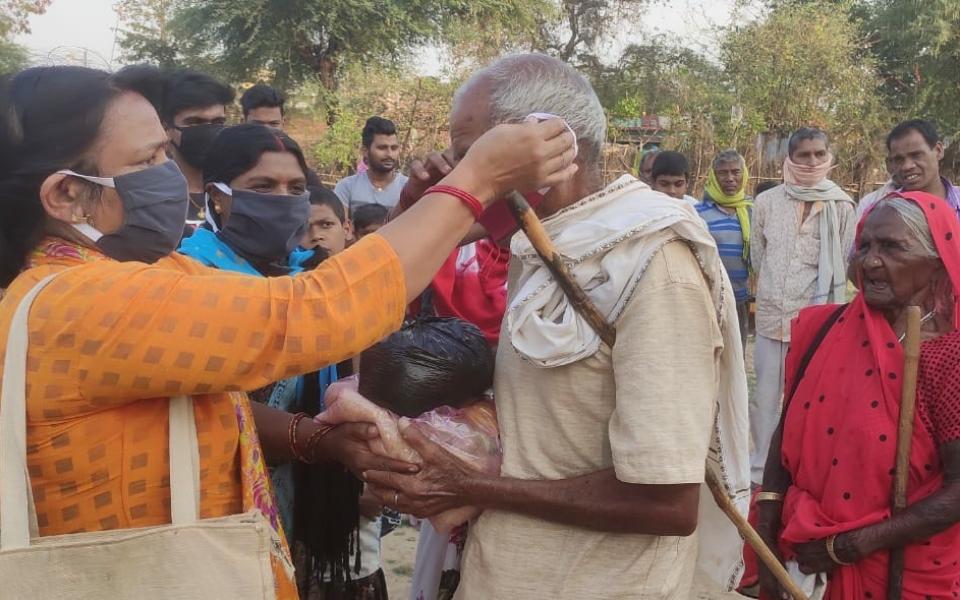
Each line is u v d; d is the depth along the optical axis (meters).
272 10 16.86
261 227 2.31
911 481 2.04
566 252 1.65
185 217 1.44
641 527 1.63
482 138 1.37
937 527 1.95
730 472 1.86
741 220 6.04
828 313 2.32
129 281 1.20
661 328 1.58
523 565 1.75
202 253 2.29
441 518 1.79
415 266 1.30
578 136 1.66
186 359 1.19
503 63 1.69
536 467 1.75
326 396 1.98
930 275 2.06
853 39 19.06
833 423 2.14
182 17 17.34
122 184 1.32
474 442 1.81
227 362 1.21
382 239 1.29
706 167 17.55
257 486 1.49
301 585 2.31
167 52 19.62
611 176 8.54
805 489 2.20
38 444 1.22
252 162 2.32
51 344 1.19
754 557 2.29
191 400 1.33
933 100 20.73
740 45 17.92
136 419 1.27
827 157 5.15
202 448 1.35
